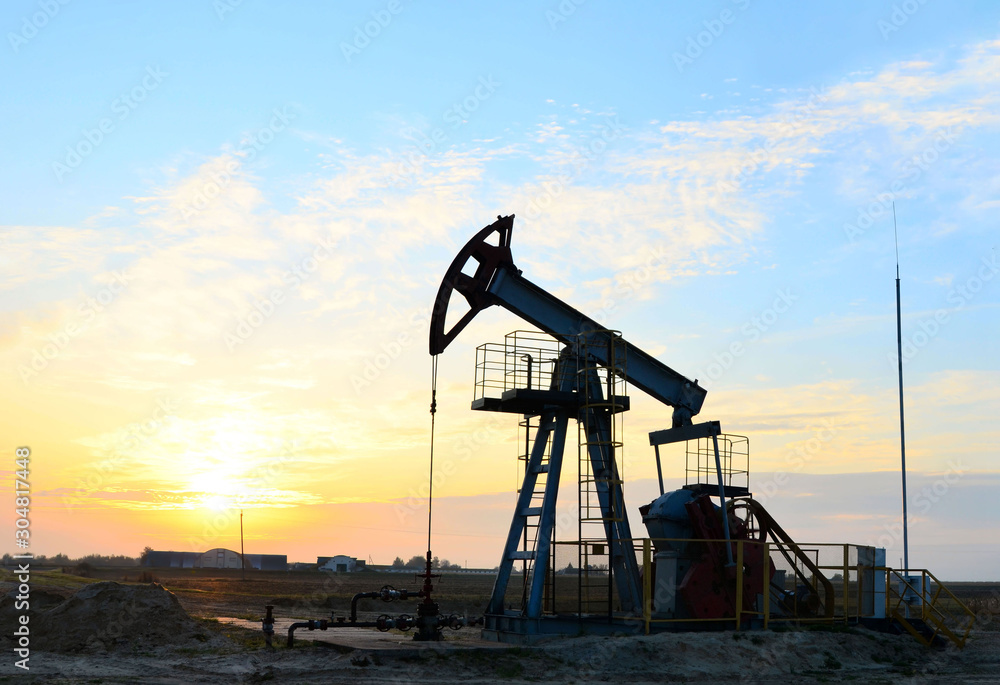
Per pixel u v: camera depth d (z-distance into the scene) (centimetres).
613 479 2269
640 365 2441
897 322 2970
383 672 1770
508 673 1817
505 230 2322
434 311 2220
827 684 1819
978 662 2159
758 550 2262
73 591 3219
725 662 1947
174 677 1719
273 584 8944
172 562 14975
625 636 2055
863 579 2427
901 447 2903
